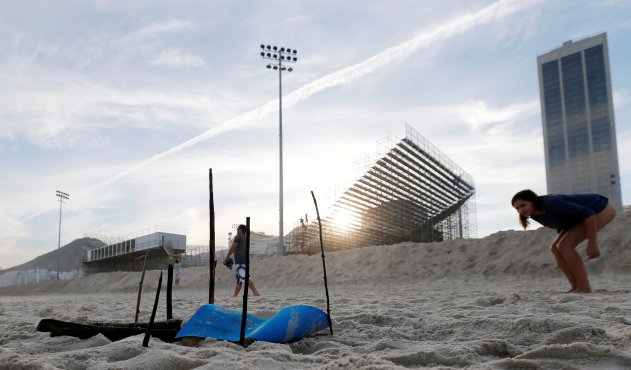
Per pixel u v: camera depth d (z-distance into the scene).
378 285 15.15
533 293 7.16
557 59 181.25
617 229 13.58
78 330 3.06
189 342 2.88
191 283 25.17
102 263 55.06
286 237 42.69
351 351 2.62
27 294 37.44
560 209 5.89
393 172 40.59
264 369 2.14
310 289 15.10
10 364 2.28
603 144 168.00
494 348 2.55
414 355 2.38
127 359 2.42
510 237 16.36
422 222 46.19
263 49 29.66
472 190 56.78
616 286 8.50
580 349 2.20
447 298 6.72
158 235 44.00
